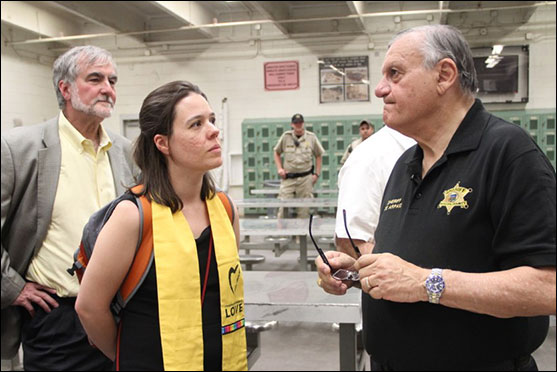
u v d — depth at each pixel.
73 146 1.88
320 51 10.33
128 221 1.22
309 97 10.45
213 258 1.29
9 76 9.70
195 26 9.64
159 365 1.22
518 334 1.14
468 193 1.12
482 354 1.14
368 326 1.34
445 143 1.22
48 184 1.81
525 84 9.38
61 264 1.81
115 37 11.06
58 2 8.14
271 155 10.27
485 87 9.49
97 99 1.84
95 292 1.24
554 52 9.33
